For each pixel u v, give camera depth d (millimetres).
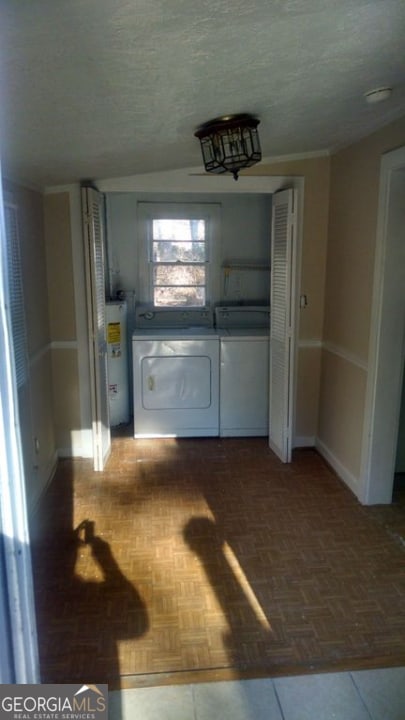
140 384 4059
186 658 1902
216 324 4504
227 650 1943
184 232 4617
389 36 1407
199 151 2785
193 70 1471
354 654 1921
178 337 4004
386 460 2967
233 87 1719
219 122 2170
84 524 2832
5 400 854
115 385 4410
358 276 3047
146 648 1948
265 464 3652
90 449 3791
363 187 2945
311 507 3021
